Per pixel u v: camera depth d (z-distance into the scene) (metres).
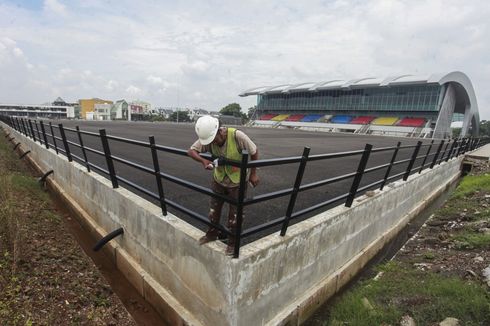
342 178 4.07
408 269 4.61
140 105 105.69
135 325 3.41
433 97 57.19
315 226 3.74
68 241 5.11
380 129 59.38
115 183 4.94
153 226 3.90
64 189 7.45
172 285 3.62
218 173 2.96
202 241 3.08
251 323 3.01
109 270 4.78
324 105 76.00
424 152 18.67
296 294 3.61
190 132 28.86
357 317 3.42
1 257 3.92
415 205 7.86
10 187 6.28
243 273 2.81
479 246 4.96
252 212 5.37
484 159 16.39
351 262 4.64
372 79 68.31
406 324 3.15
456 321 3.04
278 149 17.25
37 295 3.46
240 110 111.62
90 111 99.81
